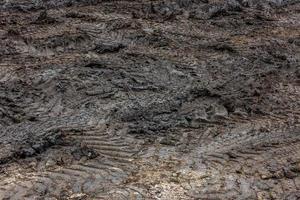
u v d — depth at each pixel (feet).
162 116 39.17
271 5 75.46
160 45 55.77
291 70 50.85
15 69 47.60
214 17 67.26
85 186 29.96
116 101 41.78
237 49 55.62
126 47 54.80
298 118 39.83
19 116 38.81
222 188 30.09
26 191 29.37
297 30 64.85
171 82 46.01
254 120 39.22
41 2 68.13
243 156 33.73
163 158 33.30
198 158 33.40
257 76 48.29
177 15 66.44
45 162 32.24
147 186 30.12
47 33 57.36
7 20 61.31
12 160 32.32
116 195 29.19
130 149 34.35
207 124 38.32
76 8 67.46
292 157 33.71
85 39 56.03
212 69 49.90
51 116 39.17
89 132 36.47
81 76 45.96
